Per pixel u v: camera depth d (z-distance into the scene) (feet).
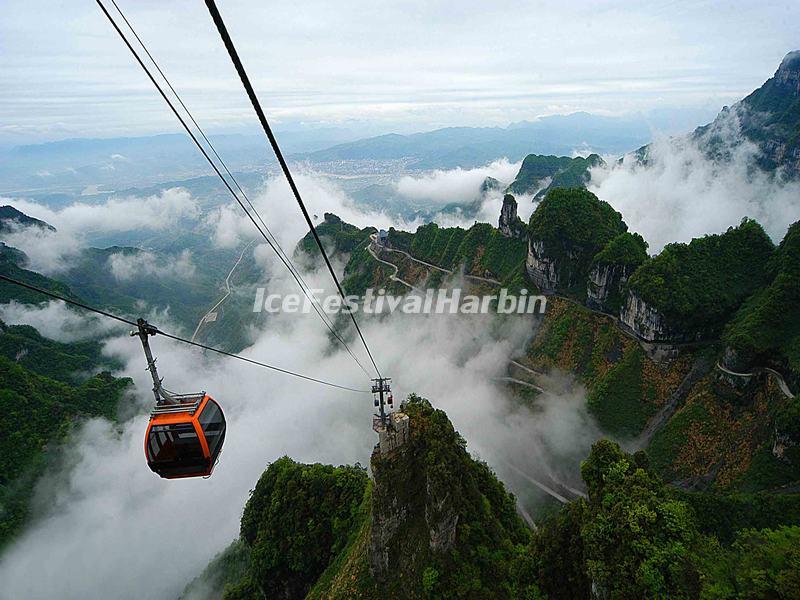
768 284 352.08
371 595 160.25
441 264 633.20
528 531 192.24
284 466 271.49
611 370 383.65
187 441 66.33
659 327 364.17
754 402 297.74
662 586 106.42
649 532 118.01
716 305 351.87
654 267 375.66
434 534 154.51
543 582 139.44
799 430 248.52
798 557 92.99
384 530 161.48
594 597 122.11
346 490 236.43
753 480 263.90
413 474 165.58
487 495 189.47
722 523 211.41
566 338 437.58
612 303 424.46
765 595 90.53
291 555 234.79
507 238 577.84
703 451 303.27
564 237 467.93
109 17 29.89
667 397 351.67
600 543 123.75
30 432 426.51
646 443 338.95
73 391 490.08
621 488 136.15
